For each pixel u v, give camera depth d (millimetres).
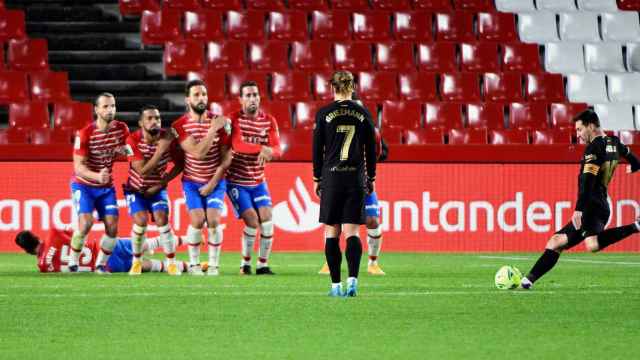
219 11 81375
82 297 34312
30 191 61531
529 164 64438
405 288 38188
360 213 33719
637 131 74938
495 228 64312
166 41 79125
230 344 23922
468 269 49594
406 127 73562
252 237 45844
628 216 64875
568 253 65375
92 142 44906
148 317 28828
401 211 63656
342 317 28938
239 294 35438
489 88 78500
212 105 72438
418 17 82688
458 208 64000
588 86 79688
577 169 64688
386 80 77125
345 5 84062
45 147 61500
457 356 22266
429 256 60312
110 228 45625
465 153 63906
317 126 33344
